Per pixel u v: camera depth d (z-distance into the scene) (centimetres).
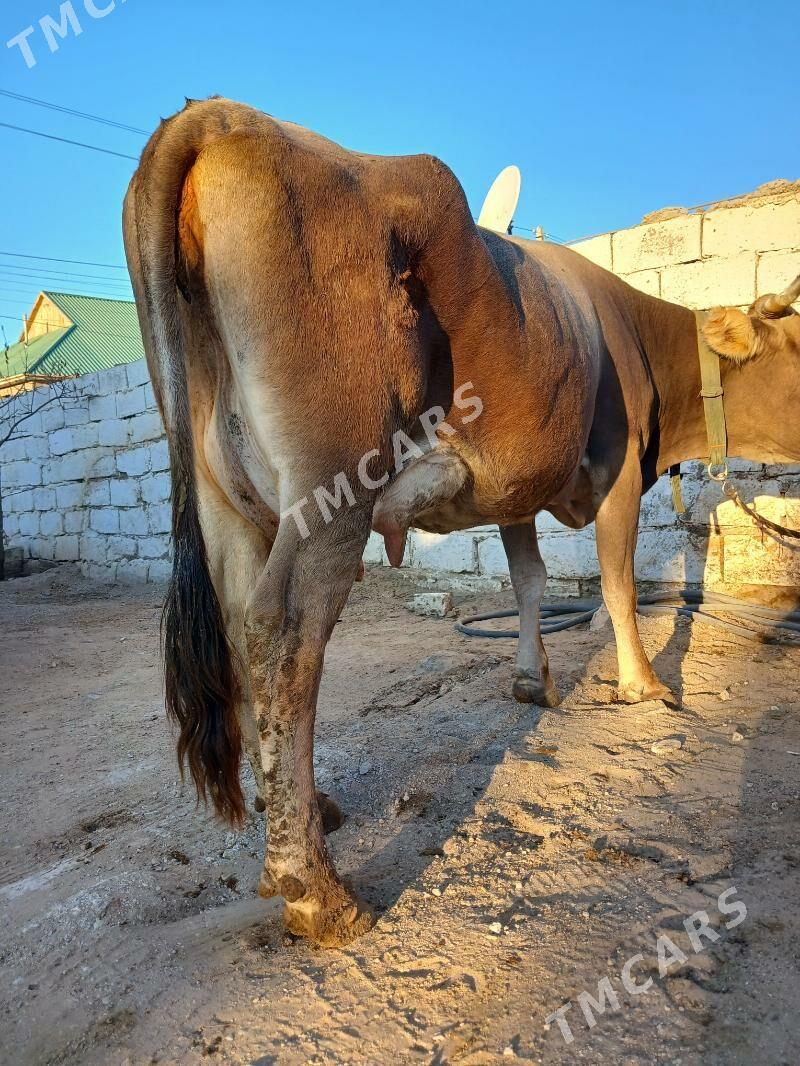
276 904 257
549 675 425
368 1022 197
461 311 271
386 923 236
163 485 1222
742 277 697
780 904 228
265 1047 193
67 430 1390
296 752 224
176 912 266
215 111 231
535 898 243
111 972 232
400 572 961
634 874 251
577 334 331
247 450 249
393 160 255
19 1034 214
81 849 321
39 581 1306
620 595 409
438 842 285
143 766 411
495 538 870
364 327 237
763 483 680
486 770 338
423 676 530
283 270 225
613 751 349
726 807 290
